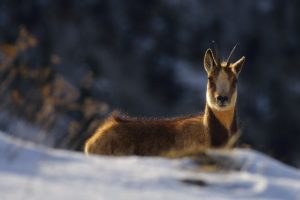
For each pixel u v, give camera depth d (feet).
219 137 121.19
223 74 121.90
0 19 649.61
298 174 88.07
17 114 102.73
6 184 68.44
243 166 86.79
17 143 81.25
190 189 74.18
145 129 124.06
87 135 127.44
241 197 73.82
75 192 67.97
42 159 78.07
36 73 111.24
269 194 75.20
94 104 109.70
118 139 123.85
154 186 73.31
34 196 65.51
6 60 112.16
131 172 76.69
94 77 646.33
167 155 94.22
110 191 69.62
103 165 78.95
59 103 98.94
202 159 86.94
